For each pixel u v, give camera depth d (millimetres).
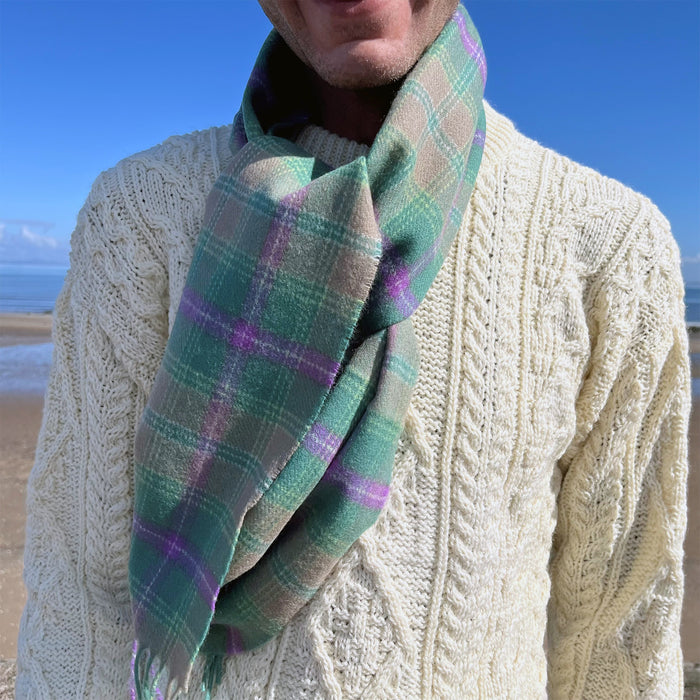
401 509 766
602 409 858
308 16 708
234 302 707
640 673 909
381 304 711
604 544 894
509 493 814
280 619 748
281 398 691
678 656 930
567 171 865
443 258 758
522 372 802
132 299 824
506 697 843
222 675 810
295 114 891
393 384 713
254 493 682
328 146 840
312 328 676
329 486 711
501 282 802
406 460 768
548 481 858
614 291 824
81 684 830
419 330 779
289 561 726
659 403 865
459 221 779
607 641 921
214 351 715
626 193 863
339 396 706
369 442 703
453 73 771
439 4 725
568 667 959
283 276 684
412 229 707
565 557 933
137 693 752
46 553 865
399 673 766
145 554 768
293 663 762
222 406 712
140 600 767
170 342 758
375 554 752
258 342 697
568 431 836
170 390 739
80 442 839
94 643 839
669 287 849
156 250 833
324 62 715
